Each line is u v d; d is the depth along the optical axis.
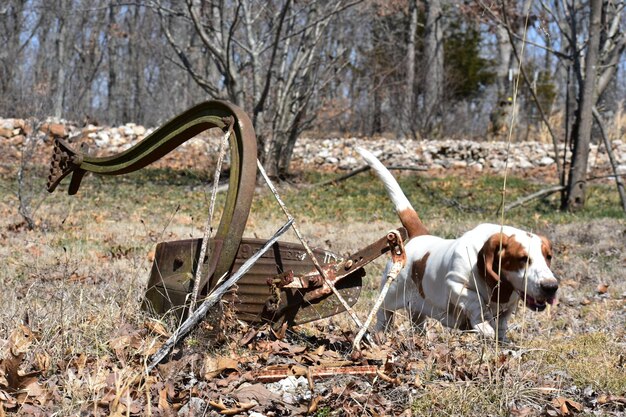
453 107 34.50
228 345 4.31
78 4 33.69
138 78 38.66
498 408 3.72
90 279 6.93
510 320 6.19
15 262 7.78
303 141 22.97
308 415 3.60
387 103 33.34
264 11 19.73
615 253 9.71
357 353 4.21
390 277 4.39
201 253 4.21
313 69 20.23
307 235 11.06
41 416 3.44
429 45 31.39
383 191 18.03
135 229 11.00
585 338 5.40
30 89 16.78
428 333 4.76
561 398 3.85
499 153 22.81
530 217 14.10
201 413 3.59
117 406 3.41
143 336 4.37
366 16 24.17
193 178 19.23
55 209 12.98
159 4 18.12
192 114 4.80
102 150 21.80
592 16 14.62
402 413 3.63
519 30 28.38
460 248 4.80
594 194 17.72
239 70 18.41
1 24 36.75
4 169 18.28
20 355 3.62
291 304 4.48
